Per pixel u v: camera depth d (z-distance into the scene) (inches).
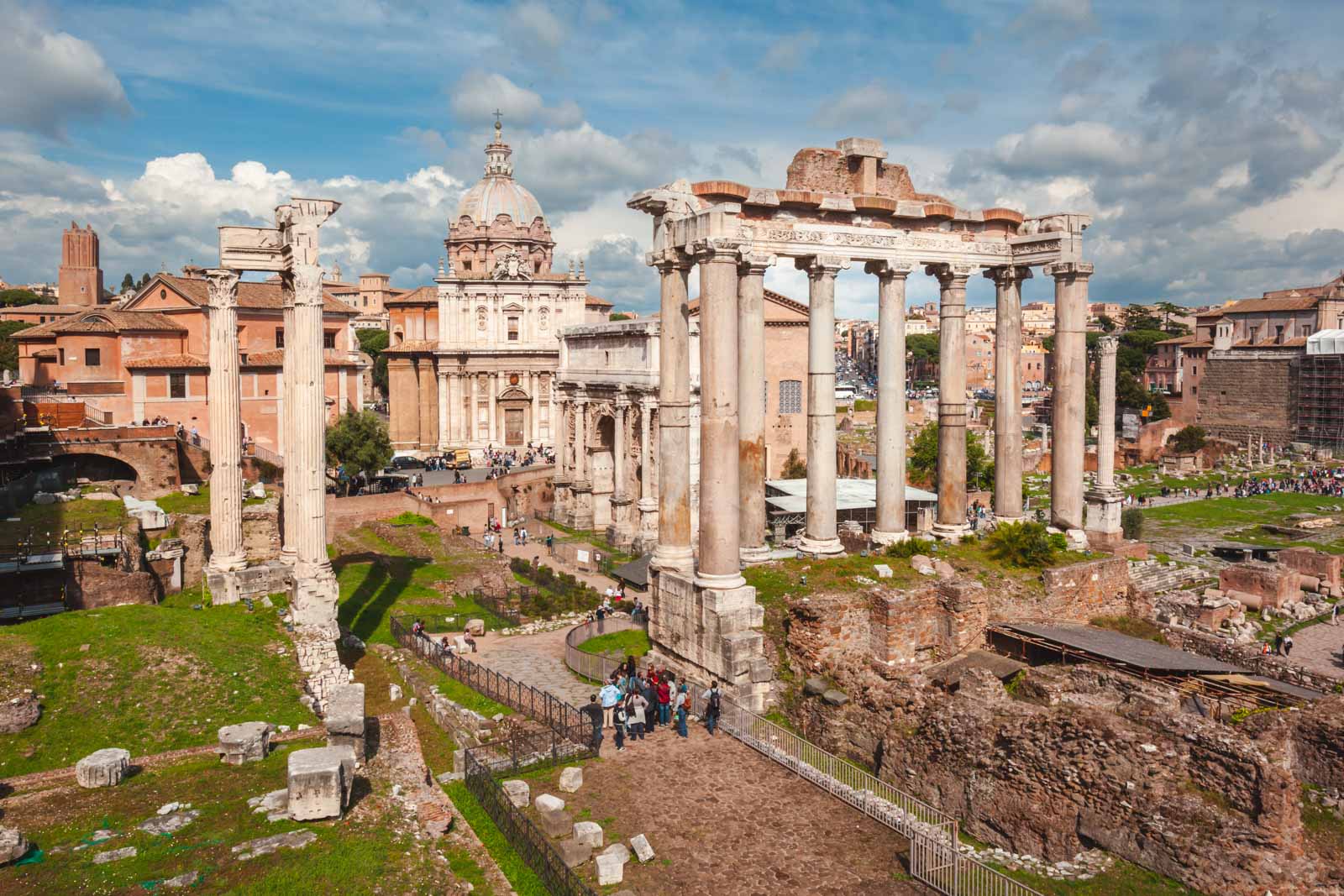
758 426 1434.5
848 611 1210.0
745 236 1365.7
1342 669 2005.4
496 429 4650.6
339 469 3363.7
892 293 1520.7
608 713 1158.3
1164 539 3590.1
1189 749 837.2
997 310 1678.2
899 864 834.8
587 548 3196.4
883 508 1553.9
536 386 4655.5
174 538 2087.8
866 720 1064.8
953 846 797.9
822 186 1465.3
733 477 1232.8
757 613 1235.9
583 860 833.5
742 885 799.1
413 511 3152.1
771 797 958.4
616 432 3307.1
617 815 920.9
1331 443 5792.3
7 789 946.1
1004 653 1318.9
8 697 1176.2
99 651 1310.3
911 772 994.1
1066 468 1638.8
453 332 4566.9
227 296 1696.6
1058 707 914.7
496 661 1620.3
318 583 1582.2
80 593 1731.1
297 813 840.3
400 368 4768.7
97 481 2728.8
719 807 935.7
